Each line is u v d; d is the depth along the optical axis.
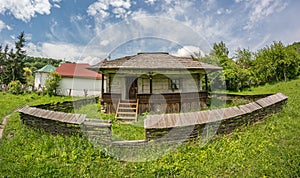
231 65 20.03
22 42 32.28
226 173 3.35
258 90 18.52
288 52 22.22
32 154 4.11
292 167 3.25
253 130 5.32
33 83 28.03
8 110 10.23
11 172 3.40
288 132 4.88
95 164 3.72
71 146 4.40
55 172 3.40
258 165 3.43
